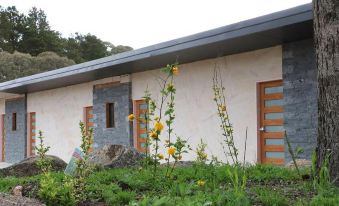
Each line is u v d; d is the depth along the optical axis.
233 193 3.51
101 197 4.05
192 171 5.18
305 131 8.34
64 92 15.17
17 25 51.03
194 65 10.72
